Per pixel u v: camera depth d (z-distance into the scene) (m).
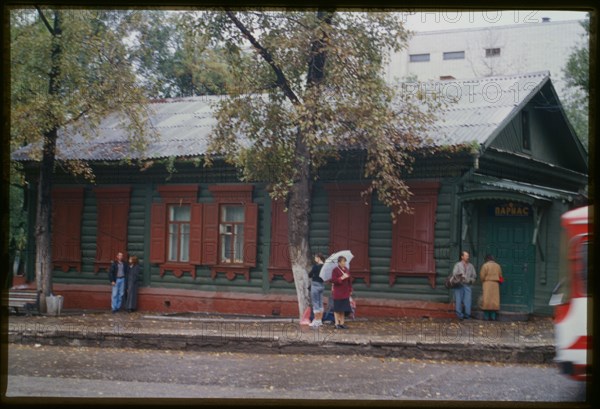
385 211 20.02
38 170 24.39
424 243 19.45
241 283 21.69
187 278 22.39
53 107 19.61
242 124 19.77
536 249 19.53
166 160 21.67
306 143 18.25
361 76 18.02
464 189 19.19
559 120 23.53
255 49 18.28
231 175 21.95
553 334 16.00
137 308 22.67
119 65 20.64
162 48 29.00
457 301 18.70
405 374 12.95
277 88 18.94
